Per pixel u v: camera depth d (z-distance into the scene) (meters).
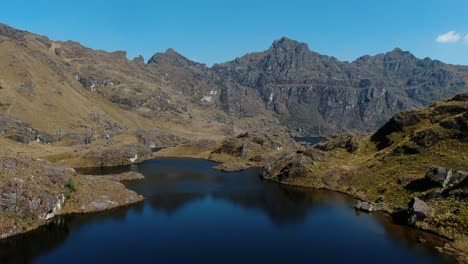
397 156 141.25
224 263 73.62
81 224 96.31
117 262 73.38
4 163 97.00
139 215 106.25
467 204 92.06
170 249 80.62
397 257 76.25
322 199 126.06
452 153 127.69
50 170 108.62
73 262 73.00
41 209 94.00
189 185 152.62
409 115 165.25
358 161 154.88
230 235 90.06
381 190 123.44
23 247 80.00
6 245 80.75
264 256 77.38
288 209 113.75
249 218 104.56
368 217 104.50
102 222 98.69
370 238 87.62
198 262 74.06
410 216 97.06
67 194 106.56
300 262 74.44
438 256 76.25
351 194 130.38
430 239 85.88
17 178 92.75
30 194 92.75
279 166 171.38
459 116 140.62
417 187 114.00
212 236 89.31
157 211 110.69
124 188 127.38
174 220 102.06
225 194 135.00
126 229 93.69
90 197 111.44
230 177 173.88
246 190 142.12
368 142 171.88
